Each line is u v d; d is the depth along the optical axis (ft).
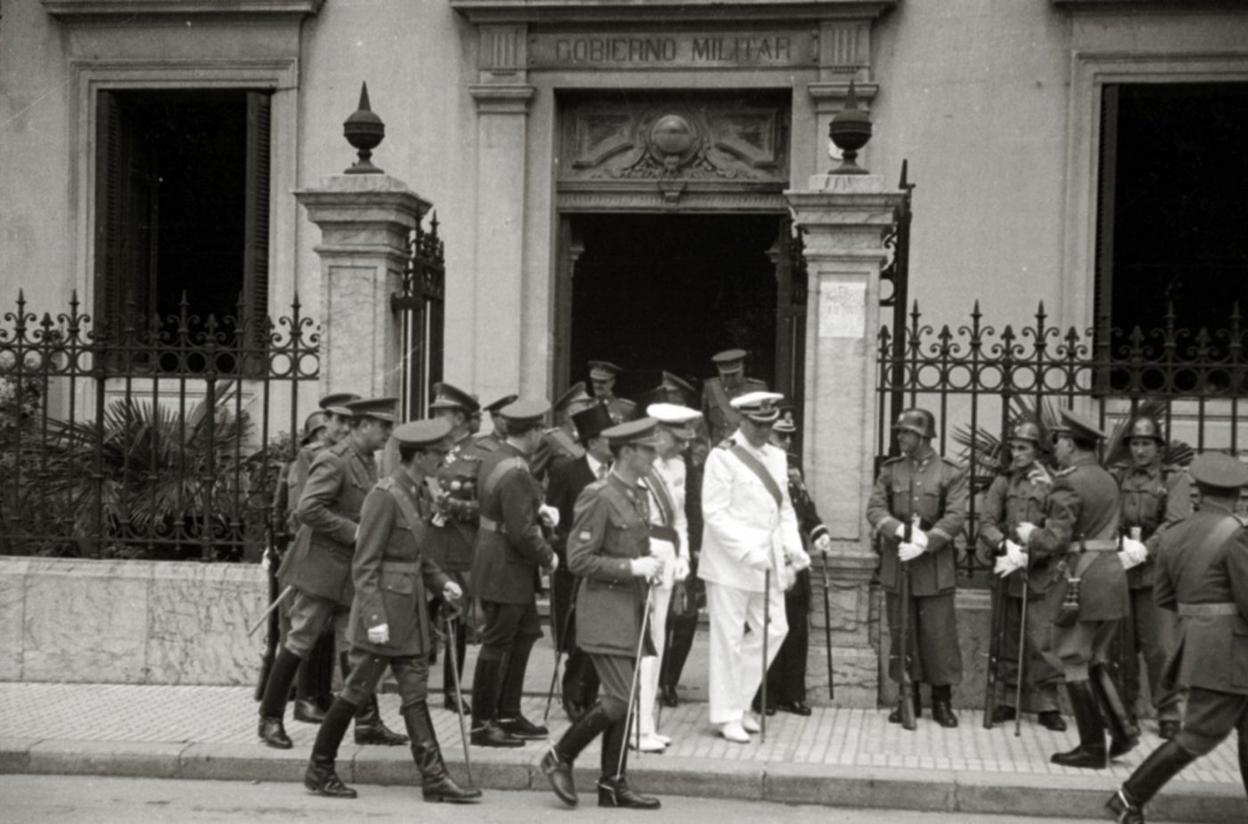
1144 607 30.53
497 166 44.98
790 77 43.98
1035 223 43.24
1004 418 32.12
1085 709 27.37
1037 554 30.01
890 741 29.40
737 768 26.96
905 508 31.01
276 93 45.73
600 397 37.83
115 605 34.24
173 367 46.21
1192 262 43.55
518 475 28.40
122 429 36.09
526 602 28.91
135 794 26.30
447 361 45.29
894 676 30.81
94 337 35.01
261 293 45.85
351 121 33.50
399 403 34.19
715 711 29.58
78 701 32.27
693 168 45.44
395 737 28.68
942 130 43.50
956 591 32.65
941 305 43.55
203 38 45.93
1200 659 23.79
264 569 34.01
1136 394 31.86
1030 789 26.08
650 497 29.32
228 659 34.09
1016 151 43.27
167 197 47.26
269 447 38.17
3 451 37.09
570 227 46.34
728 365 37.27
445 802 25.95
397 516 25.95
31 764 27.94
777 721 31.12
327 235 33.35
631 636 25.84
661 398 38.37
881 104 43.75
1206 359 31.48
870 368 32.22
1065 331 43.09
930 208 43.55
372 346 33.22
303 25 45.73
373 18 45.47
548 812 25.43
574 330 46.78
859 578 32.24
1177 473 30.60
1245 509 32.32
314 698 30.94
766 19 43.78
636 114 45.65
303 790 26.78
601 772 26.04
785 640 31.68
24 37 46.44
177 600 34.14
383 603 25.73
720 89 44.52
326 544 28.58
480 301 45.11
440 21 45.27
